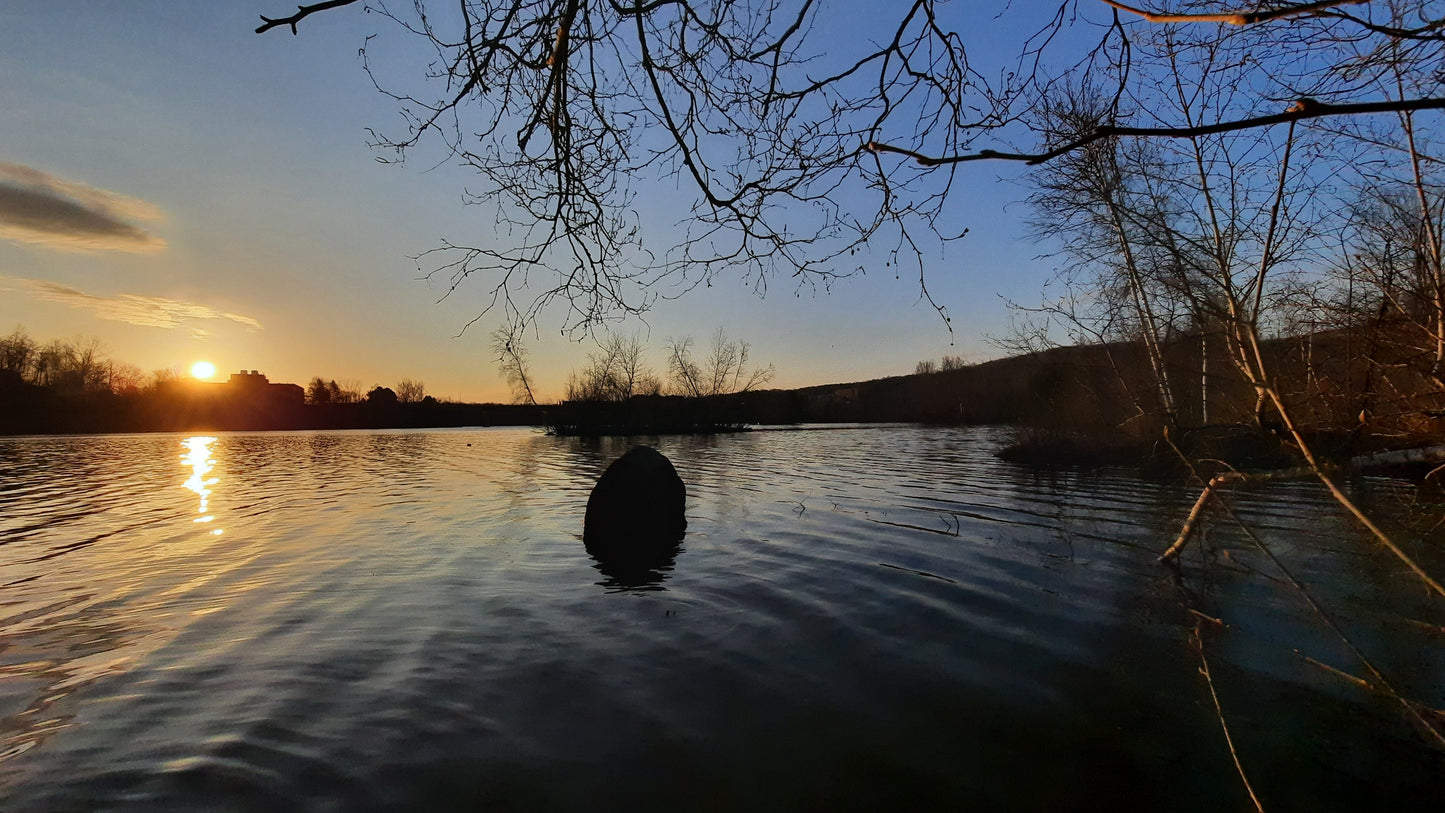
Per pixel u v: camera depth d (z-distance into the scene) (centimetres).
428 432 6462
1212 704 501
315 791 404
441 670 573
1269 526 1016
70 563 982
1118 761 434
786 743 456
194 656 609
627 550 1009
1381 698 502
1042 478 1695
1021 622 667
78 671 580
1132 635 629
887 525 1150
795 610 716
